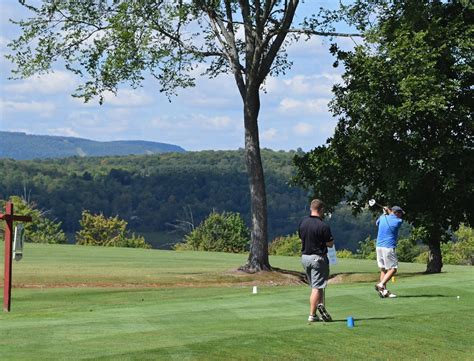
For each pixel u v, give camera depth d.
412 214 30.95
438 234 31.00
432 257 32.00
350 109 31.02
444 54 29.66
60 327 13.48
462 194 29.70
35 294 23.66
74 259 43.00
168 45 31.00
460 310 16.97
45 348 11.23
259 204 32.06
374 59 29.30
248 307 16.70
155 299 22.34
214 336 12.62
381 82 29.52
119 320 14.51
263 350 11.97
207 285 28.47
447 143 29.62
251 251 32.06
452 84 28.77
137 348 11.37
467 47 29.09
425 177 30.47
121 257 47.47
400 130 30.06
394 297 18.52
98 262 40.75
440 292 19.75
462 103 30.75
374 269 40.69
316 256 14.23
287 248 95.38
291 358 11.80
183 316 15.15
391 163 30.17
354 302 17.72
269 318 14.95
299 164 32.56
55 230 107.56
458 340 14.35
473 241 85.31
